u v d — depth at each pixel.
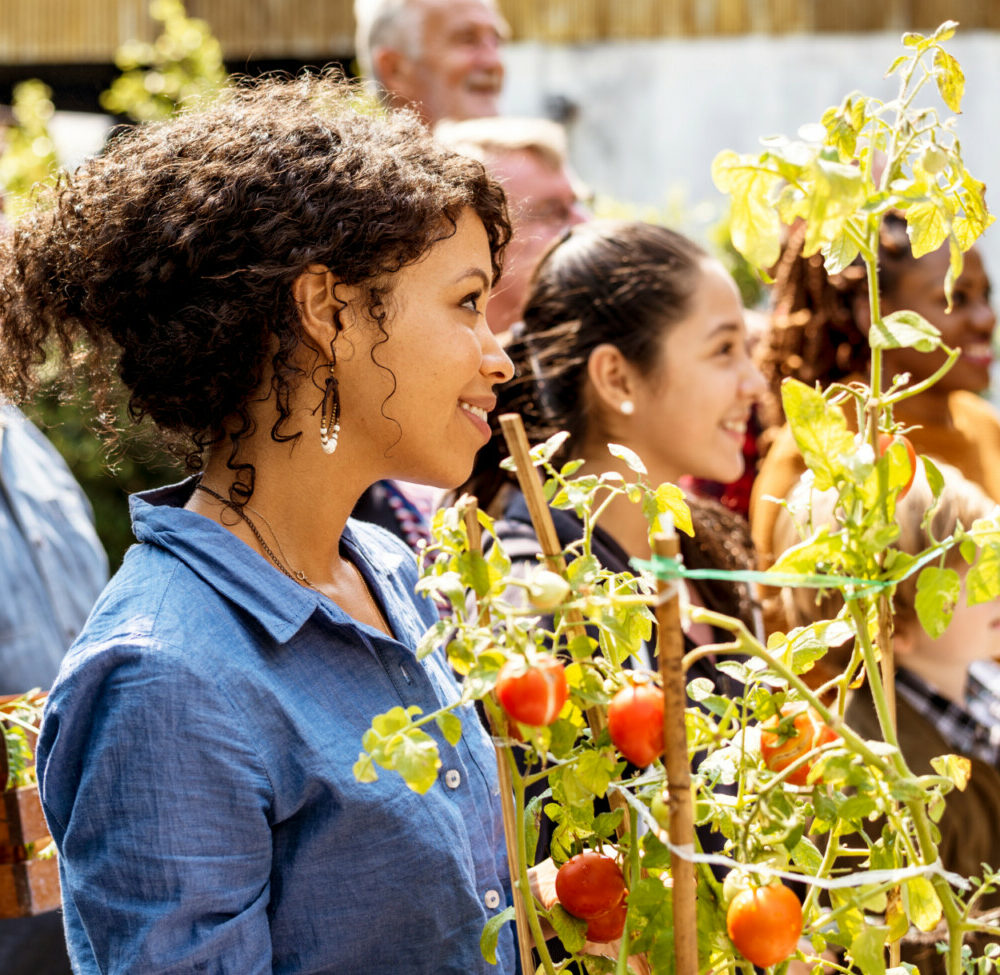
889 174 0.80
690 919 0.79
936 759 0.93
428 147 1.15
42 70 6.30
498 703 0.86
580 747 0.91
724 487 2.54
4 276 1.19
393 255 1.06
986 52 5.08
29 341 1.20
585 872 0.90
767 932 0.77
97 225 1.10
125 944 0.93
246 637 1.04
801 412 0.81
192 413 1.11
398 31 3.32
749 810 0.86
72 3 5.76
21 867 1.37
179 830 0.94
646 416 1.75
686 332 1.72
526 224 2.65
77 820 0.95
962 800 1.71
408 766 0.78
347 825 1.02
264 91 1.23
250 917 0.98
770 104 5.29
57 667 2.36
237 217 1.05
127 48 5.31
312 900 1.03
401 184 1.07
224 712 0.98
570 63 5.44
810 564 0.81
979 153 5.12
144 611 1.00
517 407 1.83
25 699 1.40
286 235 1.04
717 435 1.77
